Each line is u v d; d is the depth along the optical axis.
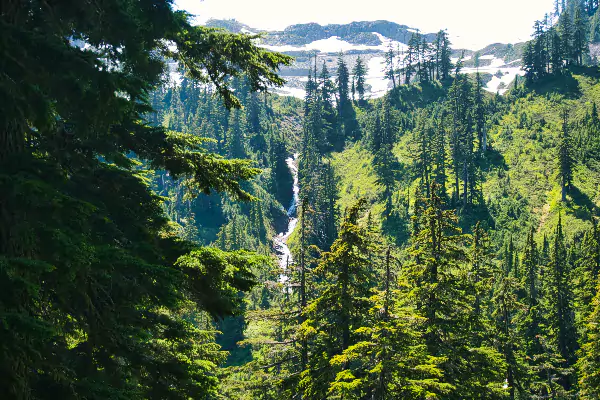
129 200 11.09
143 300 10.04
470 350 22.47
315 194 91.94
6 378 5.70
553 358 40.62
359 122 142.62
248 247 85.06
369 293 19.95
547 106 120.56
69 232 6.78
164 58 10.09
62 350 8.43
